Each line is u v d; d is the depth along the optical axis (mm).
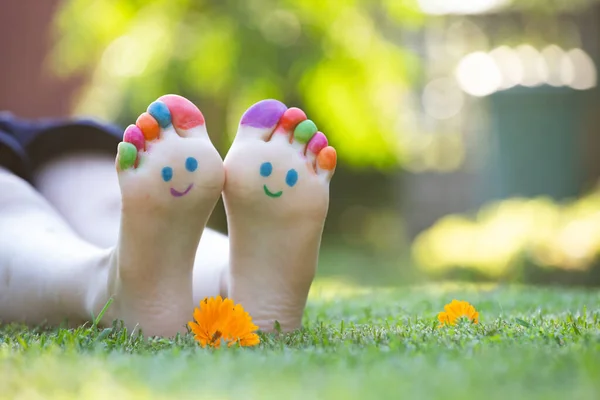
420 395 1701
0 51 12203
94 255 2879
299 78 10258
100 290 2768
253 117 2729
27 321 3066
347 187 14109
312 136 2723
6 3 12242
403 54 10656
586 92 11023
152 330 2676
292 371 1980
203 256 3014
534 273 7648
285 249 2748
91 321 2869
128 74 10242
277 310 2793
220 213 10984
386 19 10961
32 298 3010
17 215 3234
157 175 2541
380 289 5922
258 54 10117
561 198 10711
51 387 1837
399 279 9148
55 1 12273
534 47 13352
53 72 11305
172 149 2562
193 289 2922
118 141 3721
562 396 1698
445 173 14148
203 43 10070
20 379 1910
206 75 10164
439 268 8727
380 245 13406
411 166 14148
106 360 2162
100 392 1780
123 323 2697
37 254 3049
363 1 10422
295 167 2691
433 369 1968
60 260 2975
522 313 3520
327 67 10289
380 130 10727
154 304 2666
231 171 2691
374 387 1774
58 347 2393
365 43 10438
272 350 2377
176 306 2686
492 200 11031
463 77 13805
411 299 4613
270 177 2682
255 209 2709
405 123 11875
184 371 1966
